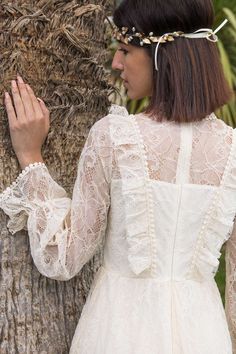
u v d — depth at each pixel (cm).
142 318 184
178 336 184
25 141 194
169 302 185
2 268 207
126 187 180
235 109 539
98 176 183
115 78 475
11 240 206
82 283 221
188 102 181
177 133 183
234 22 542
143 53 187
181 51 182
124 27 187
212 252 189
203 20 183
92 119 218
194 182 184
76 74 211
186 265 188
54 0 205
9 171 202
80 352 190
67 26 206
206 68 183
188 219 184
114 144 181
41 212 186
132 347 182
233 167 186
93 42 216
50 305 213
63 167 211
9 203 193
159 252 185
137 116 185
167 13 181
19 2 200
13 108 195
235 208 188
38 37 203
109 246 191
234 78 538
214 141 186
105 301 189
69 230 184
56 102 208
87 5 211
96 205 184
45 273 187
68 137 211
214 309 191
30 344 210
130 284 187
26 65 202
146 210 182
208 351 184
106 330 186
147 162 181
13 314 209
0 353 208
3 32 199
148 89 191
